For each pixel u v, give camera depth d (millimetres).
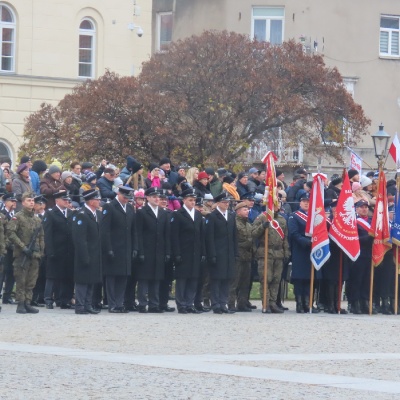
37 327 29359
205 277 37094
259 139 61719
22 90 70062
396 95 79625
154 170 40250
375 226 36594
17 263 33281
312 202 35969
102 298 36844
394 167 76938
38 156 57000
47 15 70812
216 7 78438
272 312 35781
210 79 60156
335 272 36562
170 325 30578
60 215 35406
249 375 21875
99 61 72438
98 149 56156
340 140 62500
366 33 78812
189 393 19703
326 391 20172
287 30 77375
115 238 34469
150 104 56688
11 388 19953
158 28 81812
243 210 36188
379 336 29422
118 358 23859
